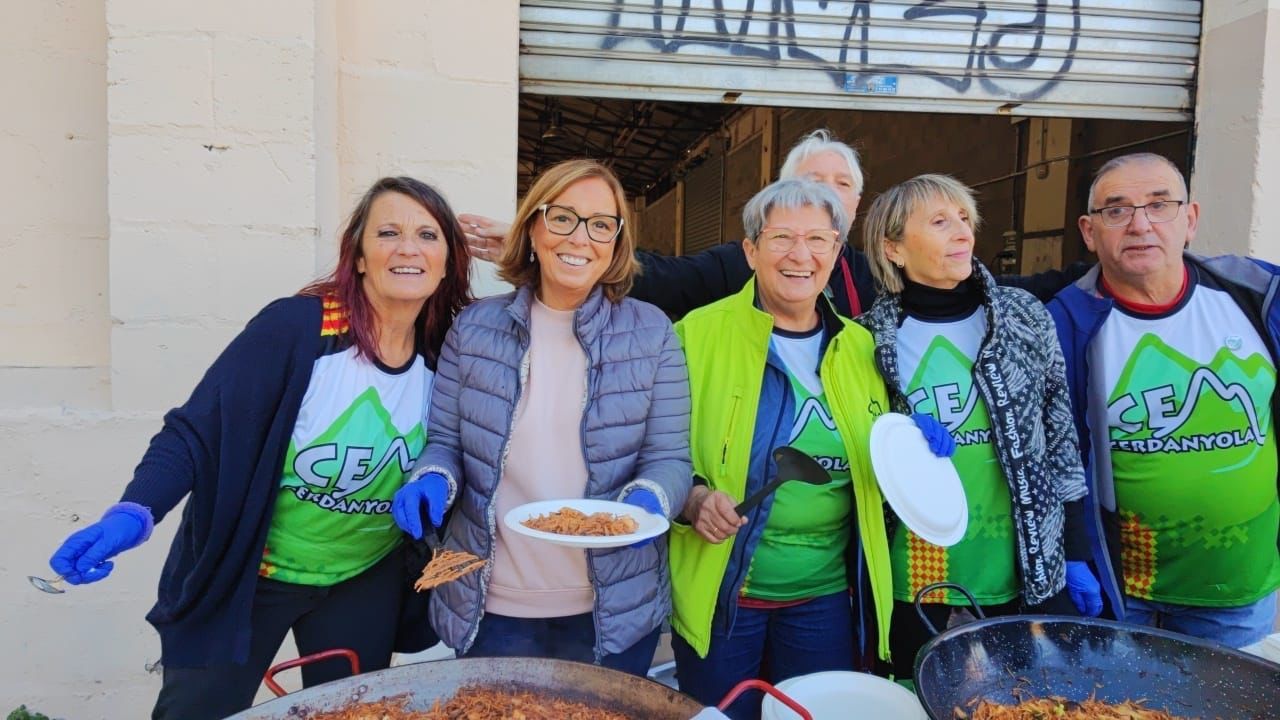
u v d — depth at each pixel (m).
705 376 1.82
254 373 1.54
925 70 2.91
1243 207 2.89
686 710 1.17
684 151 8.02
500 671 1.33
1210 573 2.01
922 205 1.82
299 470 1.60
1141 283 2.00
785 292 1.74
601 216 1.60
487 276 2.52
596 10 2.69
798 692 1.39
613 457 1.63
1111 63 3.01
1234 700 1.31
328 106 2.37
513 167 2.54
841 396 1.78
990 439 1.80
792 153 2.41
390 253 1.57
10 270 2.39
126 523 1.30
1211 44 2.97
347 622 1.76
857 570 1.78
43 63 2.36
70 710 2.34
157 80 2.21
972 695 1.34
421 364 1.74
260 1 2.22
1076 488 1.86
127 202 2.22
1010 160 4.20
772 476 1.74
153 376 2.27
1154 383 1.98
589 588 1.64
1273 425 2.00
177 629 1.55
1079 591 1.86
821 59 2.85
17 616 2.29
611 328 1.66
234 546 1.53
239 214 2.27
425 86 2.47
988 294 1.83
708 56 2.78
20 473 2.24
